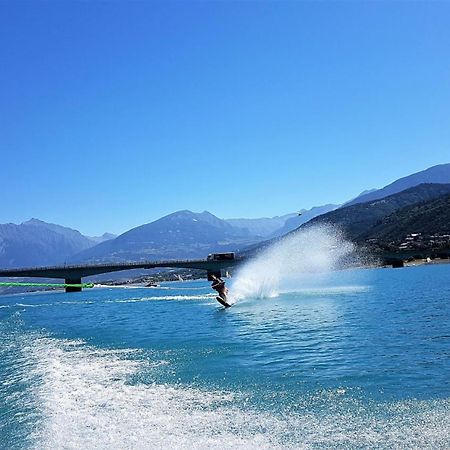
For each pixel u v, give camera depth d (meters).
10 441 9.65
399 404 10.77
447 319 25.72
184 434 9.48
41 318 49.62
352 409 10.59
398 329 22.72
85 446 9.12
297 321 28.11
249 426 9.80
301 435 9.17
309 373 14.33
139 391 13.02
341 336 21.41
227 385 13.25
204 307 46.28
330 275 101.94
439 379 12.84
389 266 167.62
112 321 39.06
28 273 151.00
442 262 169.88
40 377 15.81
